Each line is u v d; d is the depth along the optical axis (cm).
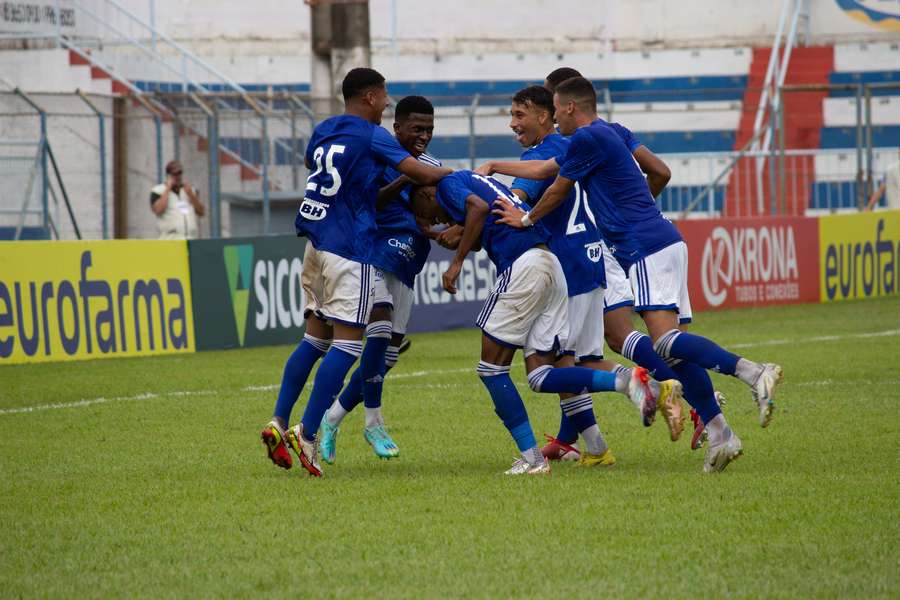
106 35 7994
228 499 1894
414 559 1518
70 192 5984
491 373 2086
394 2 8925
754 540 1587
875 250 6462
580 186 2184
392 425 2673
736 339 4409
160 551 1580
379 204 2258
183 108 6088
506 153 7350
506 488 1948
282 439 2061
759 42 9300
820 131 8519
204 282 4375
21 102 6012
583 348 2242
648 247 2086
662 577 1425
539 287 2048
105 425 2717
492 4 9450
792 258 6019
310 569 1480
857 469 2075
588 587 1389
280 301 4603
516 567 1476
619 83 9050
